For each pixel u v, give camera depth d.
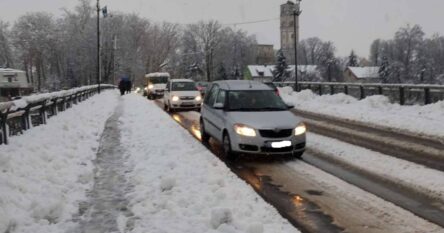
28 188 7.22
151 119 17.38
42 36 98.06
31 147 9.52
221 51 120.81
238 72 119.81
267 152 9.82
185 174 8.36
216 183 7.80
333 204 7.03
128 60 96.75
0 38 103.75
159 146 11.25
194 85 24.02
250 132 9.86
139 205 6.79
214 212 5.90
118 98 34.09
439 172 8.70
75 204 6.94
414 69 95.25
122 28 97.44
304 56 132.62
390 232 5.89
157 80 37.28
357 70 108.88
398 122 15.55
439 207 6.80
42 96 14.29
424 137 12.70
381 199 7.22
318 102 24.58
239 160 10.35
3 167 7.73
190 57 119.69
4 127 9.60
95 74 91.06
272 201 7.23
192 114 21.19
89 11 94.88
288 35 112.81
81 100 26.62
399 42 99.44
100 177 8.48
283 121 10.09
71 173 8.57
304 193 7.64
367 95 23.83
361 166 9.45
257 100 11.25
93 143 11.84
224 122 10.69
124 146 11.59
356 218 6.42
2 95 77.88
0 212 6.00
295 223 6.26
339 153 10.82
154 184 7.77
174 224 5.96
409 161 9.73
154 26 117.69
